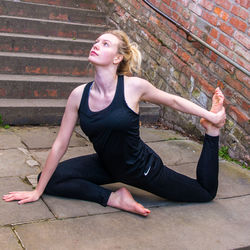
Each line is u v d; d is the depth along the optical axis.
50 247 2.10
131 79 2.48
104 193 2.65
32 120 4.42
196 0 4.52
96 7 6.64
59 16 6.04
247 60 3.86
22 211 2.45
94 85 2.46
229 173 3.57
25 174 3.06
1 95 4.56
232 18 4.03
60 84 4.83
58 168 2.67
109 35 2.44
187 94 4.63
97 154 2.78
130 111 2.41
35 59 5.00
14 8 5.73
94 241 2.21
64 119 2.56
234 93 4.01
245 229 2.54
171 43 4.94
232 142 4.00
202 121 2.75
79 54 5.59
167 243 2.26
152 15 5.31
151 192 2.71
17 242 2.11
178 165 3.65
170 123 4.94
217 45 4.22
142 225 2.45
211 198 2.88
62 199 2.68
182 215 2.65
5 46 5.14
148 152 2.61
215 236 2.41
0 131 4.11
